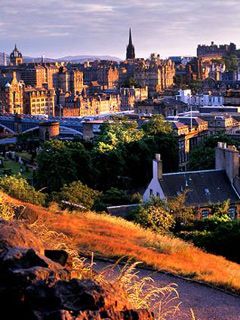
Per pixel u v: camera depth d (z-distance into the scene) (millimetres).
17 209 39969
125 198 99125
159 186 94625
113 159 138250
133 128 177625
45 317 11438
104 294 12273
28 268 12617
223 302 34219
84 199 89938
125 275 19438
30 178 162625
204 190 95000
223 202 91688
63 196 86875
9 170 178375
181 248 50688
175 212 77938
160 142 163500
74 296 12055
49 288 12023
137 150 149750
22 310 11766
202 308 32344
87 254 39500
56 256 15391
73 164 127500
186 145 183625
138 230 57156
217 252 59500
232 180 97188
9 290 11938
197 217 88375
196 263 45594
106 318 11875
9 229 14859
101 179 137375
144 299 18422
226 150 97812
